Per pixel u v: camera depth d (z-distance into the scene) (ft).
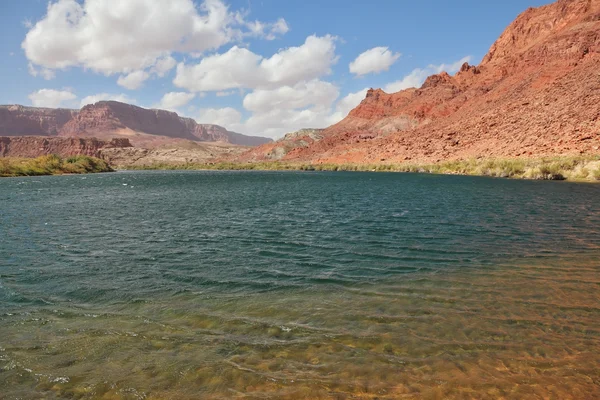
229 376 16.49
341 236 47.80
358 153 450.71
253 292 27.50
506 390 15.28
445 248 40.11
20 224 59.67
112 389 15.72
